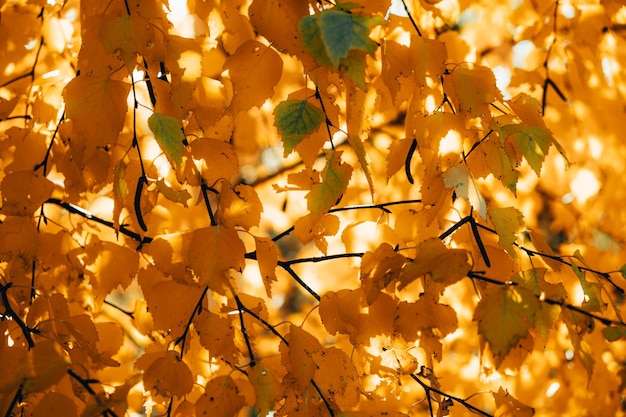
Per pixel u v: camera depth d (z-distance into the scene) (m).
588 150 2.35
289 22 1.65
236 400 1.67
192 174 1.71
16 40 1.91
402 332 1.70
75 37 1.93
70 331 1.70
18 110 1.91
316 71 1.66
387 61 1.70
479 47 2.25
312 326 2.31
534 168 1.67
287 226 2.40
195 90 1.72
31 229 1.74
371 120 1.75
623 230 2.36
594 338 2.24
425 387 1.76
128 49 1.65
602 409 2.31
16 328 1.76
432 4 1.80
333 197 1.68
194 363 1.84
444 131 1.70
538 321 1.67
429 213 1.71
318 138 1.73
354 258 1.80
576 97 2.31
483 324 1.60
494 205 2.36
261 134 2.31
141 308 1.89
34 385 1.59
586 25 2.20
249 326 1.78
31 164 1.78
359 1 1.68
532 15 2.20
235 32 1.75
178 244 1.70
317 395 1.70
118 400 1.62
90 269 1.79
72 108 1.66
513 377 2.22
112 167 1.79
